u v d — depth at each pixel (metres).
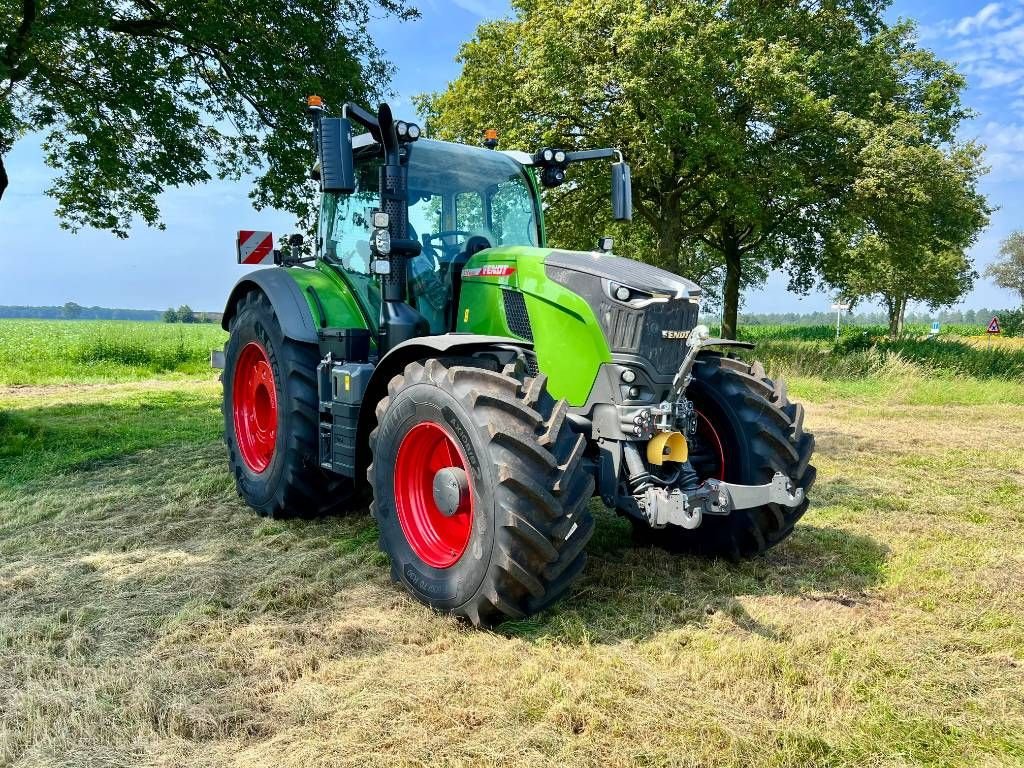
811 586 3.38
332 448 3.94
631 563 3.69
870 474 5.85
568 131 15.27
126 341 16.36
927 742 2.15
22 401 9.42
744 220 15.79
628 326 3.10
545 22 14.46
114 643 2.75
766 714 2.28
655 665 2.58
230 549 3.86
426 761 2.01
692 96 13.41
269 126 8.91
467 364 3.26
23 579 3.38
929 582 3.40
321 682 2.47
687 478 3.22
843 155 15.84
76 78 8.00
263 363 4.73
